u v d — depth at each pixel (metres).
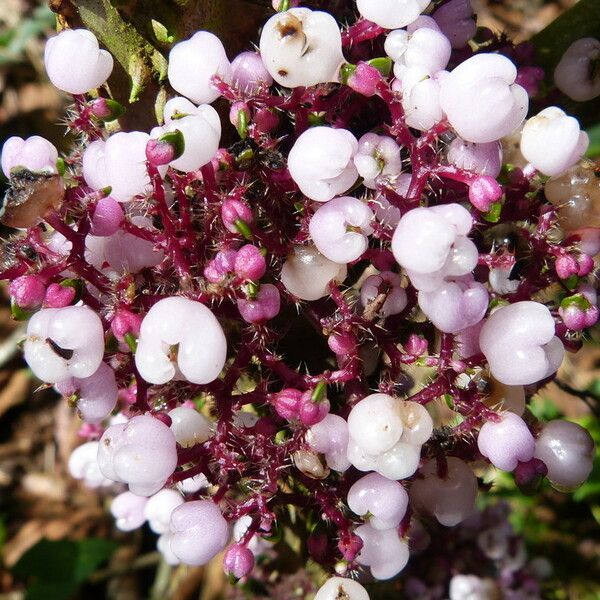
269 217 0.08
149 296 0.08
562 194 0.08
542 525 0.17
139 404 0.08
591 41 0.09
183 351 0.07
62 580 0.16
